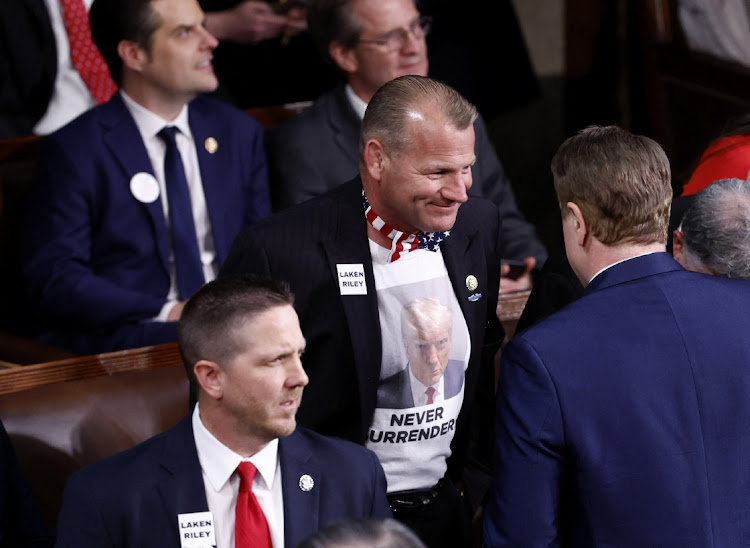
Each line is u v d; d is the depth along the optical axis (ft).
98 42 38.73
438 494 27.04
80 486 21.13
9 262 39.70
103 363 30.30
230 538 21.59
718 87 56.49
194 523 21.17
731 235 22.79
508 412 21.38
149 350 30.89
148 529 20.98
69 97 48.65
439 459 26.81
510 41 59.62
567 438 20.85
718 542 20.89
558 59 68.54
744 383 21.09
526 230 44.80
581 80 66.54
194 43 38.24
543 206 64.03
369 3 39.55
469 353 26.76
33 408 27.73
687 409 20.83
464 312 26.27
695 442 20.80
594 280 21.97
